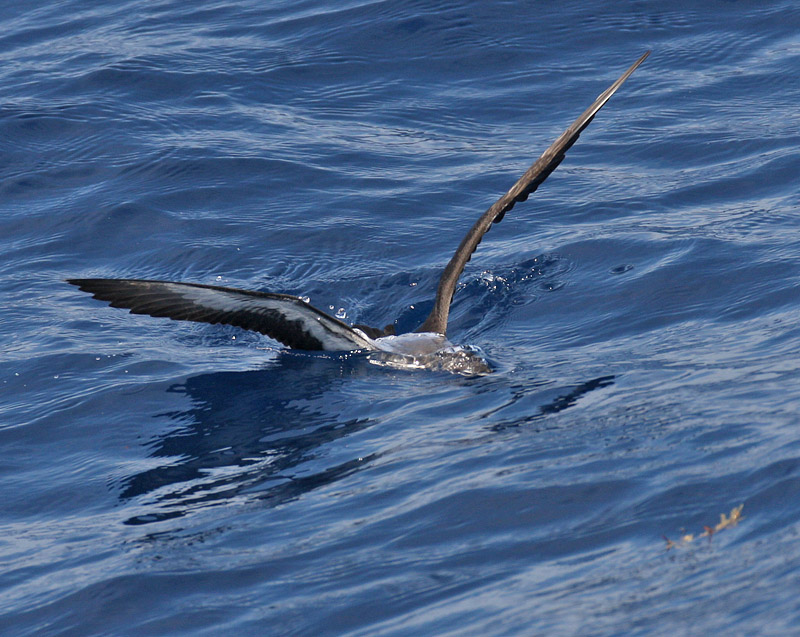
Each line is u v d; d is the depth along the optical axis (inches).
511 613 542.3
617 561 582.6
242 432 894.4
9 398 1002.1
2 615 655.1
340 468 799.1
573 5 1926.7
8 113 1648.6
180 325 1170.6
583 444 750.5
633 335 1020.5
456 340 1086.4
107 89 1732.3
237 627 593.6
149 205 1418.6
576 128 1066.7
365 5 1975.9
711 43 1786.4
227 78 1763.0
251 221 1379.2
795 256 1107.9
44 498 821.2
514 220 1347.2
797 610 478.0
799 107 1556.3
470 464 750.5
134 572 673.0
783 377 816.9
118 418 944.9
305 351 1073.5
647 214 1305.4
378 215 1382.9
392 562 631.2
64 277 1275.8
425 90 1724.9
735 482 639.1
